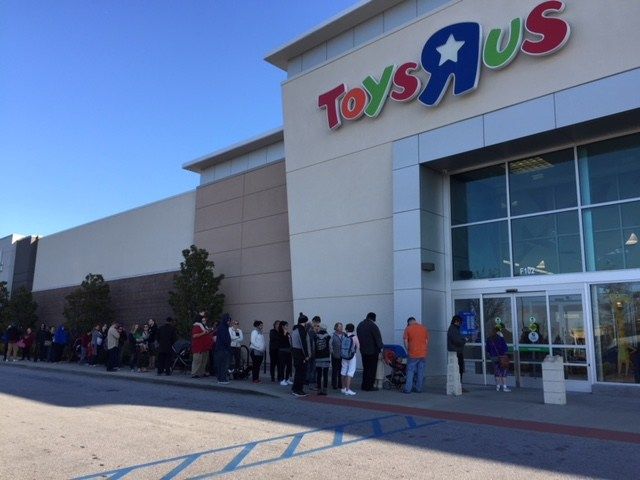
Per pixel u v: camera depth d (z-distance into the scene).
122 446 7.55
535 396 12.19
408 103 15.67
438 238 15.43
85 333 25.31
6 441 7.84
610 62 12.12
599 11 12.41
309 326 13.60
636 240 12.45
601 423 9.14
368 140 16.56
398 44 16.11
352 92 16.97
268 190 21.34
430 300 14.80
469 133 14.23
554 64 12.96
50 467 6.46
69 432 8.48
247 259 21.52
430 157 14.92
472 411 10.45
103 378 17.94
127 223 28.12
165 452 7.21
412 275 14.76
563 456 6.97
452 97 14.70
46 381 16.64
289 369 14.88
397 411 10.57
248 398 12.62
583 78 12.46
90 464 6.61
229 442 7.80
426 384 14.24
